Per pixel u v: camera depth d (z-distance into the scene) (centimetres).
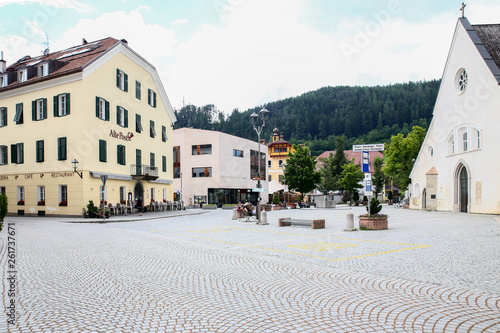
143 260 937
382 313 507
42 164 2948
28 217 2825
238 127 12775
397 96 10606
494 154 2595
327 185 6322
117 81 3194
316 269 818
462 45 3019
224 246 1212
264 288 650
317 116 11781
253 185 6538
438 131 3422
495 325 456
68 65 3033
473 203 2842
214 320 480
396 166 4956
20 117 3084
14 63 4025
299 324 464
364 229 1680
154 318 489
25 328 451
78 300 575
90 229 1819
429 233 1488
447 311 513
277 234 1570
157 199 3888
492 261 878
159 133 3991
